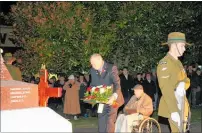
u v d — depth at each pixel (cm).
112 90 617
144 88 1411
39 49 1149
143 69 1410
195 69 1652
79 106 1252
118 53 1322
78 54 1162
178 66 539
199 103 1639
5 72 371
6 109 333
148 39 1315
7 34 1794
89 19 1135
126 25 1249
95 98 610
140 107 788
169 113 531
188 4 1365
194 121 1154
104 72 621
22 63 1190
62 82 1330
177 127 526
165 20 1314
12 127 315
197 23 1554
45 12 1133
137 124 757
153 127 844
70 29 1127
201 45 1603
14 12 1163
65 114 1273
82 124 1121
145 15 1269
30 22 1138
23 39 1167
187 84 548
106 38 1186
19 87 344
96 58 620
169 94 523
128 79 1356
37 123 328
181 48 543
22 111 331
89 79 1288
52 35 1144
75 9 1131
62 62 1174
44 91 393
